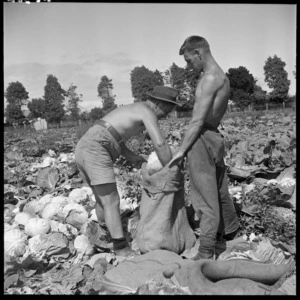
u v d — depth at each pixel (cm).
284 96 4859
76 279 397
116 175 778
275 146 838
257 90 5031
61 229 495
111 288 366
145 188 444
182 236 450
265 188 561
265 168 731
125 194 617
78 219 518
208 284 350
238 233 488
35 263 432
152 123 433
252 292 342
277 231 451
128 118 437
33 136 2142
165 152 432
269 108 4372
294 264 382
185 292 345
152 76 4838
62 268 438
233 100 4653
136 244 472
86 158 438
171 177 432
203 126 425
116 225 445
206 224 420
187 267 361
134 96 5012
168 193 436
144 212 442
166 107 446
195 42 416
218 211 424
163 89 440
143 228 440
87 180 462
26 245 452
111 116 442
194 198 429
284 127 1360
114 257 438
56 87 5662
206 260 371
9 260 427
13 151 1324
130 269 386
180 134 1212
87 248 462
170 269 371
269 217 480
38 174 750
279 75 4831
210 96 411
